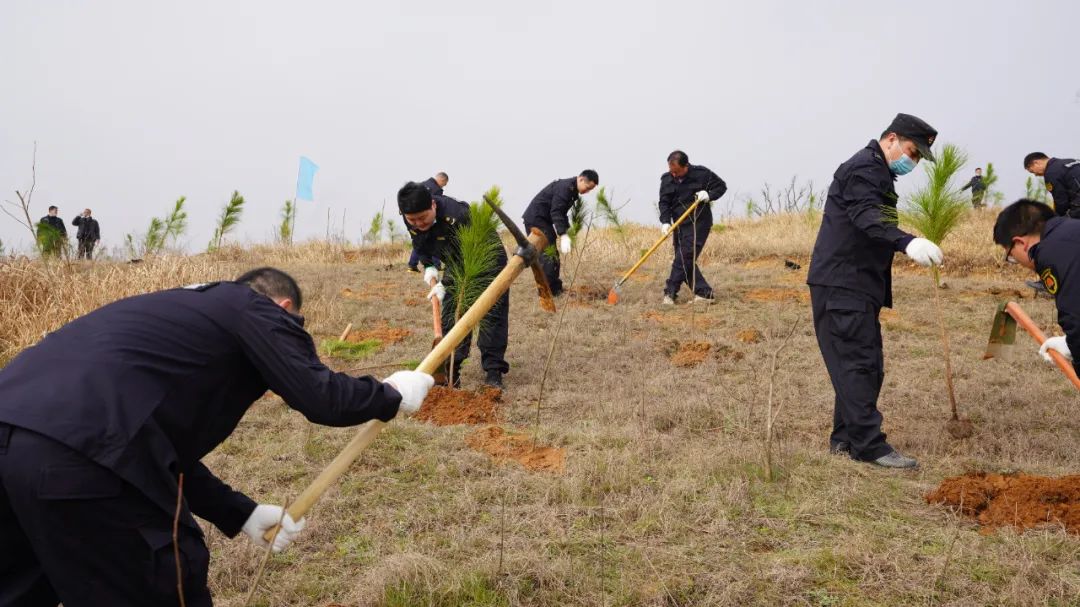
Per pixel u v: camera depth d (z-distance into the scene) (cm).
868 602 305
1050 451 500
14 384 200
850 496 405
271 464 450
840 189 470
